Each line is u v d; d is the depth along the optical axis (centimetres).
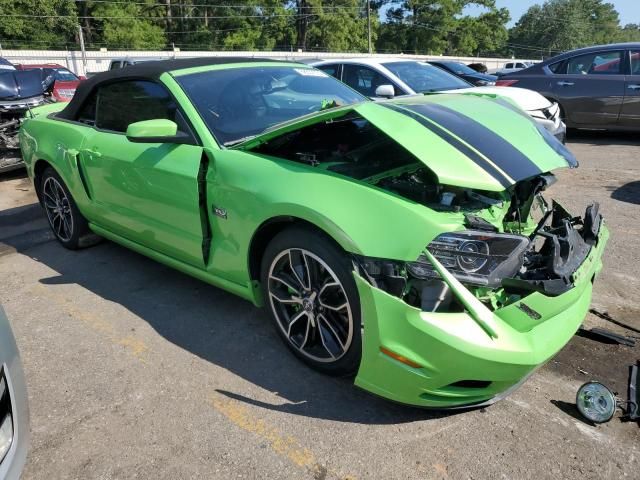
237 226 272
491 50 7350
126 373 276
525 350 211
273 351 291
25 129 467
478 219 224
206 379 268
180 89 320
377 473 207
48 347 303
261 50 5350
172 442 226
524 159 243
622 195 554
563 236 246
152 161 316
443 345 204
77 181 397
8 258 443
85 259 433
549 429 227
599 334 289
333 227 225
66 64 3444
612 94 814
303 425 234
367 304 218
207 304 347
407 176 261
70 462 218
